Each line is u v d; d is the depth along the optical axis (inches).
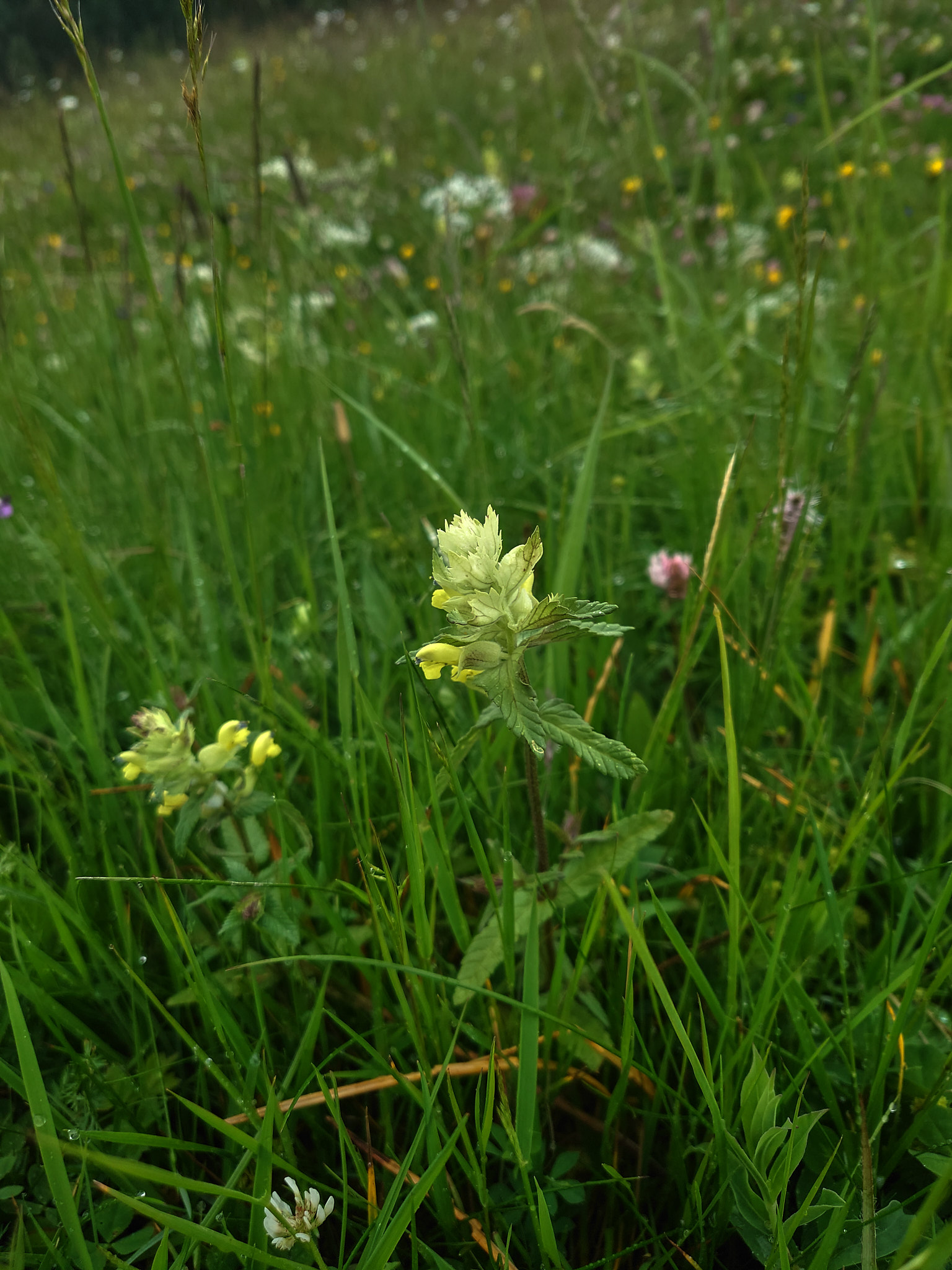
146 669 16.6
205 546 21.5
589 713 14.5
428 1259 9.5
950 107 51.6
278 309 27.7
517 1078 11.0
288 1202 10.3
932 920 9.4
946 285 24.0
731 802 9.9
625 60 42.2
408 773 10.0
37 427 15.8
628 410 26.4
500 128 67.8
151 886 13.1
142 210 63.8
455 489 21.6
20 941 11.2
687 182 52.6
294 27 115.1
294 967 11.4
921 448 20.1
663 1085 9.9
